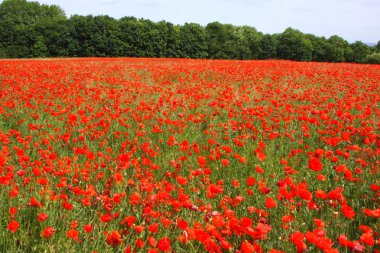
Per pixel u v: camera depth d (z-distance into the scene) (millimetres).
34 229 3746
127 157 4938
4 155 5223
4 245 3461
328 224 3908
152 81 16672
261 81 16094
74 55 76875
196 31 83438
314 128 7914
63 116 9008
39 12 104188
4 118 8805
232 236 3551
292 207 3879
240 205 4379
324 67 25312
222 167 5625
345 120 8086
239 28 99000
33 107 9391
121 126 8141
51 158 4973
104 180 5066
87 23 76500
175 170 5227
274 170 5621
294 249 3355
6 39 75125
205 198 4410
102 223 3744
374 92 13383
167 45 81000
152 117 8445
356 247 2943
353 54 86250
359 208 4387
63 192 4336
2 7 100688
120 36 78562
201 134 7699
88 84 14547
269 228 3143
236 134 7594
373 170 5297
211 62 29812
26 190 4551
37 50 73750
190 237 3080
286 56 86375
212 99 11562
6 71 17547
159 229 3746
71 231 3170
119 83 14500
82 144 6746
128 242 3455
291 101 11281
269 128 7316
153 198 3873
